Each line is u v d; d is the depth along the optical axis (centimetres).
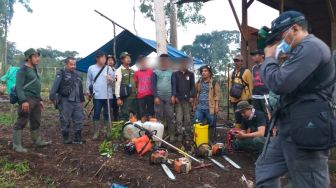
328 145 264
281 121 290
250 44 959
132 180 543
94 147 688
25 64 660
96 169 581
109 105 745
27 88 657
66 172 581
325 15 1068
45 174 573
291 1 1057
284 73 268
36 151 664
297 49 272
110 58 789
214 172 581
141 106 786
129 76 817
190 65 786
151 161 595
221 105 1321
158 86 769
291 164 281
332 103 281
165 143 640
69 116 713
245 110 651
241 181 553
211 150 657
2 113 1089
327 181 281
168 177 545
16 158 617
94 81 761
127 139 737
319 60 265
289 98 279
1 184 529
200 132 670
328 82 273
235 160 646
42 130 855
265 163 307
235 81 749
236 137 674
